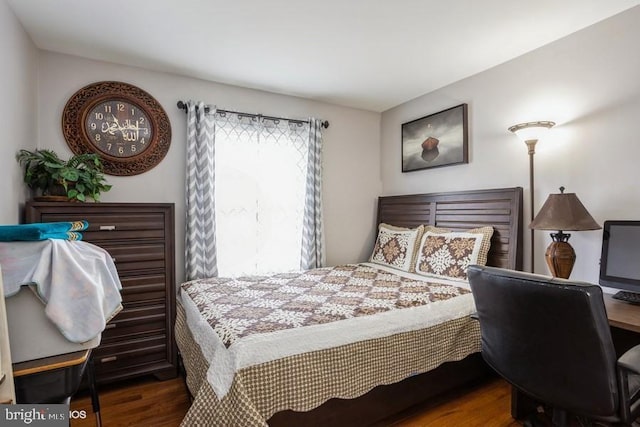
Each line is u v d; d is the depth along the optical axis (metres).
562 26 2.08
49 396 1.03
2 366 0.88
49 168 2.05
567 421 1.39
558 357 1.13
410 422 1.80
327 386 1.52
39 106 2.29
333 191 3.54
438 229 2.89
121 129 2.54
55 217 2.02
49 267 1.04
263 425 1.25
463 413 1.89
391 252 3.16
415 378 1.84
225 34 2.15
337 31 2.12
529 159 2.40
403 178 3.54
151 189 2.65
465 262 2.48
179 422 1.84
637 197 1.87
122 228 2.21
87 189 2.20
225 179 2.90
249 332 1.49
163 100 2.70
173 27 2.06
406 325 1.79
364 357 1.64
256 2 1.82
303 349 1.49
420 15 1.95
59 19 1.95
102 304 1.18
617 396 1.06
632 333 1.75
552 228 1.86
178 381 2.30
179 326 2.23
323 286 2.39
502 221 2.49
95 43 2.24
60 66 2.36
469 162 2.83
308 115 3.38
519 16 1.97
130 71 2.58
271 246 3.10
